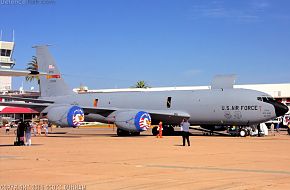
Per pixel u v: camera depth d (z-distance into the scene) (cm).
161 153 2109
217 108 3791
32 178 1275
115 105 4369
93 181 1216
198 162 1705
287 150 2281
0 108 7781
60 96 4725
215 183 1180
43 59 4825
